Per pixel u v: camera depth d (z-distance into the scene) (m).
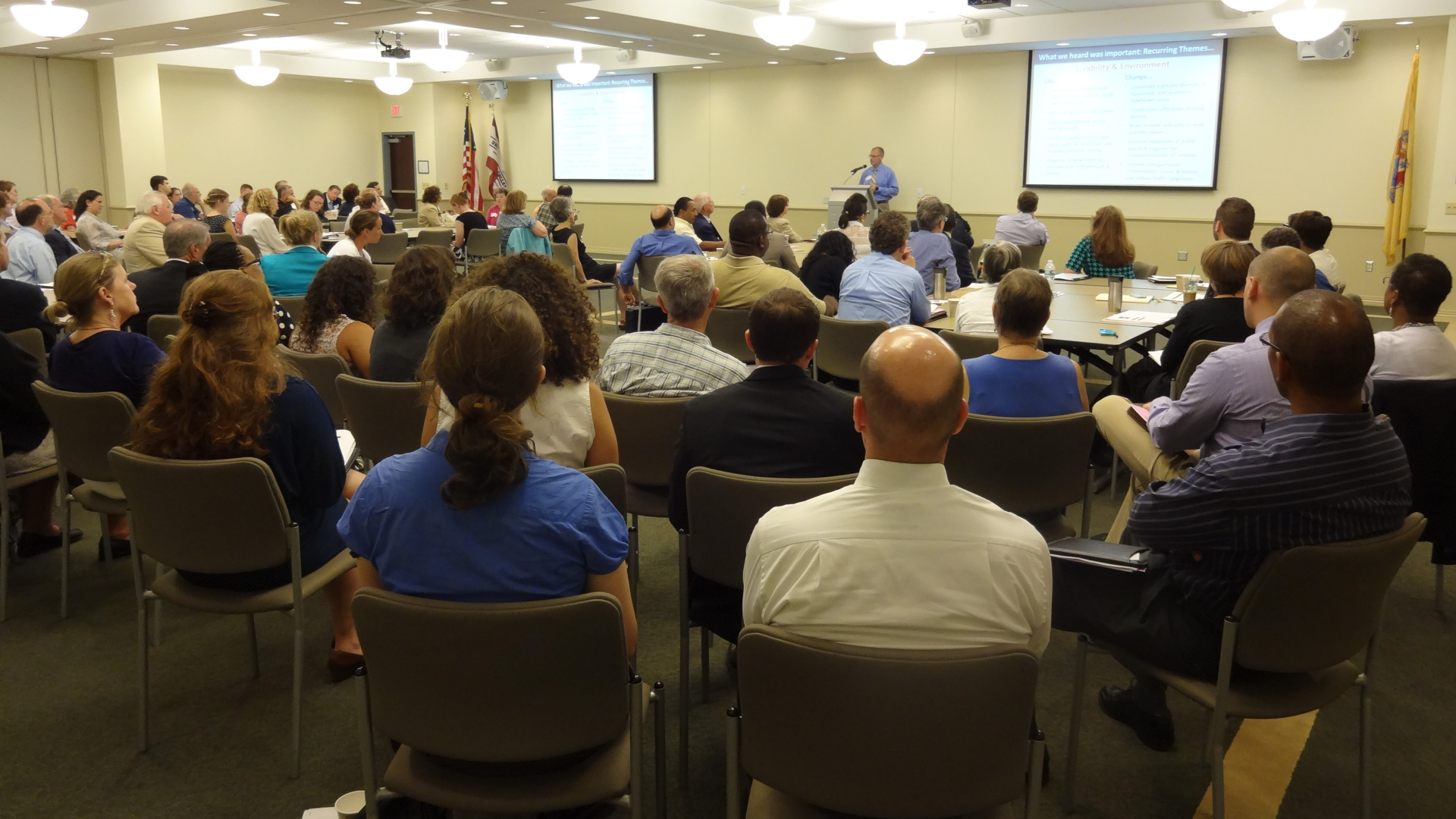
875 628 1.32
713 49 10.87
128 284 2.98
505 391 1.47
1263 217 9.62
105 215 12.66
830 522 1.35
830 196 11.29
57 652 2.85
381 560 1.52
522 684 1.44
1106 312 4.88
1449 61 8.04
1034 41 9.80
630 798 1.55
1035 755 1.43
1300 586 1.69
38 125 11.92
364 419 2.98
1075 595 2.03
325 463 2.29
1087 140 10.41
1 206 7.73
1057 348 4.55
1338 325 1.69
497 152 15.06
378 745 2.39
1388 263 8.98
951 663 1.25
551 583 1.51
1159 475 2.63
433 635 1.41
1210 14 8.79
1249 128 9.55
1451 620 3.06
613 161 14.24
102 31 9.84
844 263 5.41
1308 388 1.73
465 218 9.80
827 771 1.34
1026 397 2.71
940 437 1.32
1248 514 1.74
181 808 2.16
